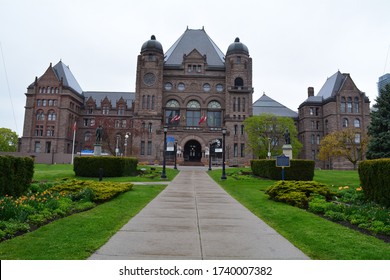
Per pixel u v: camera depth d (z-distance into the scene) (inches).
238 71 3006.9
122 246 303.9
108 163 1224.8
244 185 1034.7
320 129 3344.0
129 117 3666.3
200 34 3444.9
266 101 3875.5
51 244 300.0
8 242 305.0
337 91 3184.1
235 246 310.2
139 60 2999.5
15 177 580.7
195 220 438.0
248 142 2672.2
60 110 3245.6
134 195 689.0
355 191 709.9
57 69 3427.7
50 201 479.5
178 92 3075.8
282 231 374.0
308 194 626.5
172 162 2802.7
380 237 353.4
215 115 3078.2
